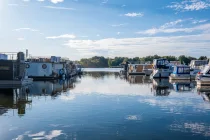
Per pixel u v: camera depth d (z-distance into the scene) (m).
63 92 40.62
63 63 78.06
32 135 17.20
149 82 63.25
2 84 45.97
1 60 46.22
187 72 70.06
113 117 22.38
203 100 32.09
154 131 18.16
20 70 50.72
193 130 18.41
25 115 22.98
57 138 16.59
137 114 23.62
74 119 21.53
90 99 32.88
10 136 17.00
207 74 51.41
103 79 76.25
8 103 29.50
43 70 68.25
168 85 54.22
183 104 29.03
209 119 21.62
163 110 25.48
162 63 82.19
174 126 19.47
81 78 81.31
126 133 17.69
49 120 21.19
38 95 36.78
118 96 35.97
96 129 18.64
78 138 16.59
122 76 94.88
